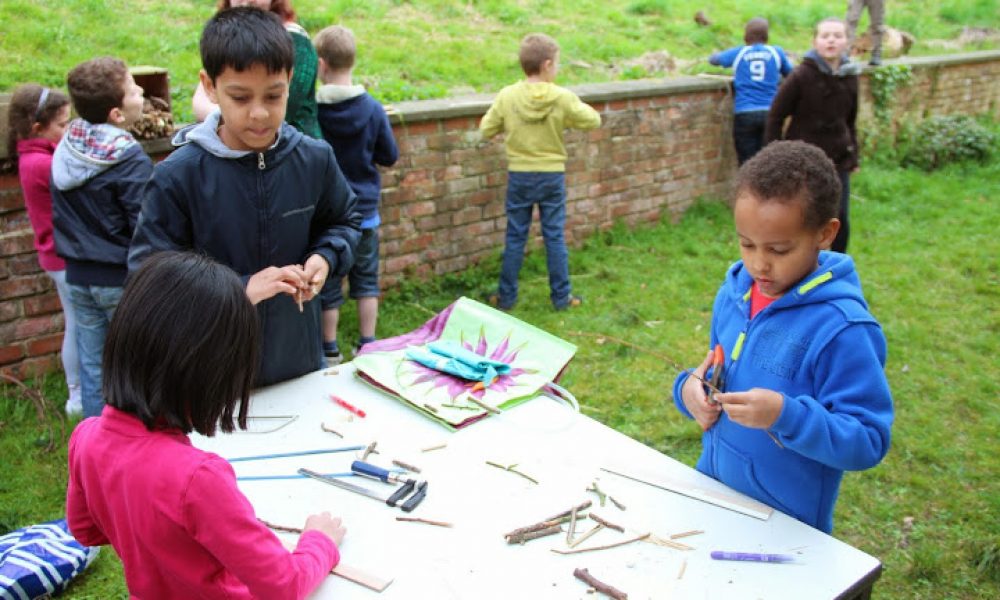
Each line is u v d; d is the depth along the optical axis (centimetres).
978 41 1215
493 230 592
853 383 178
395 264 541
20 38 541
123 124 362
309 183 244
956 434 408
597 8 955
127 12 639
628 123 651
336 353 456
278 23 221
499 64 711
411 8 814
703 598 158
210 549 144
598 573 165
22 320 410
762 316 194
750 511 184
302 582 153
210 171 229
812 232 180
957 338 514
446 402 229
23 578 273
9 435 376
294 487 192
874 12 873
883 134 915
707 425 202
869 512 347
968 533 334
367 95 445
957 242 685
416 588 160
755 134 720
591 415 416
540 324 517
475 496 189
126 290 148
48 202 370
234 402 153
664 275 600
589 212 648
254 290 220
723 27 962
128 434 147
